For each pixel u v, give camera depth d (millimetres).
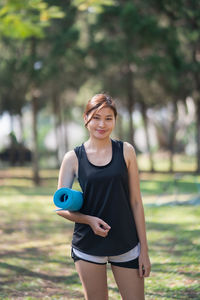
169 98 22219
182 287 4699
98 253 2770
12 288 5008
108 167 2766
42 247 7328
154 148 46969
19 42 19281
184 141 39031
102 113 2771
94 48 19172
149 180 20000
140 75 20562
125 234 2787
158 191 15617
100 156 2809
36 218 10609
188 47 21062
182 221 8992
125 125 44062
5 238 8148
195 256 5891
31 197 15078
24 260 6391
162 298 4414
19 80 19594
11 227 9352
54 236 8344
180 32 20109
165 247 6695
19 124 29438
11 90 21266
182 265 5555
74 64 19781
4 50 19938
